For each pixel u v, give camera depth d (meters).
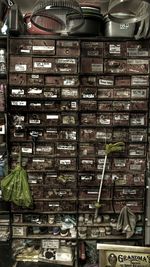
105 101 2.37
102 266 2.29
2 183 2.38
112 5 1.45
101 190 2.46
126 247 2.25
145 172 2.44
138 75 2.34
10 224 2.48
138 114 2.39
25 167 2.44
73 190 2.46
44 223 2.52
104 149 2.42
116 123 2.39
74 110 2.37
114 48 2.31
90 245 2.54
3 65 2.36
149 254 2.23
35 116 2.38
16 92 2.34
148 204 2.43
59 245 2.53
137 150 2.43
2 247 2.46
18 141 2.40
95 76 2.35
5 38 2.31
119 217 2.45
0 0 2.13
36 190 2.45
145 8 1.48
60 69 2.33
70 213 2.48
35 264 2.49
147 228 2.45
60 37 2.30
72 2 1.49
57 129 2.40
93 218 2.50
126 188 2.46
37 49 2.31
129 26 2.28
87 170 2.44
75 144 2.42
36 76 2.34
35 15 1.55
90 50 2.32
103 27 2.36
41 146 2.42
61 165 2.43
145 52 2.32
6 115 2.37
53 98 2.35
